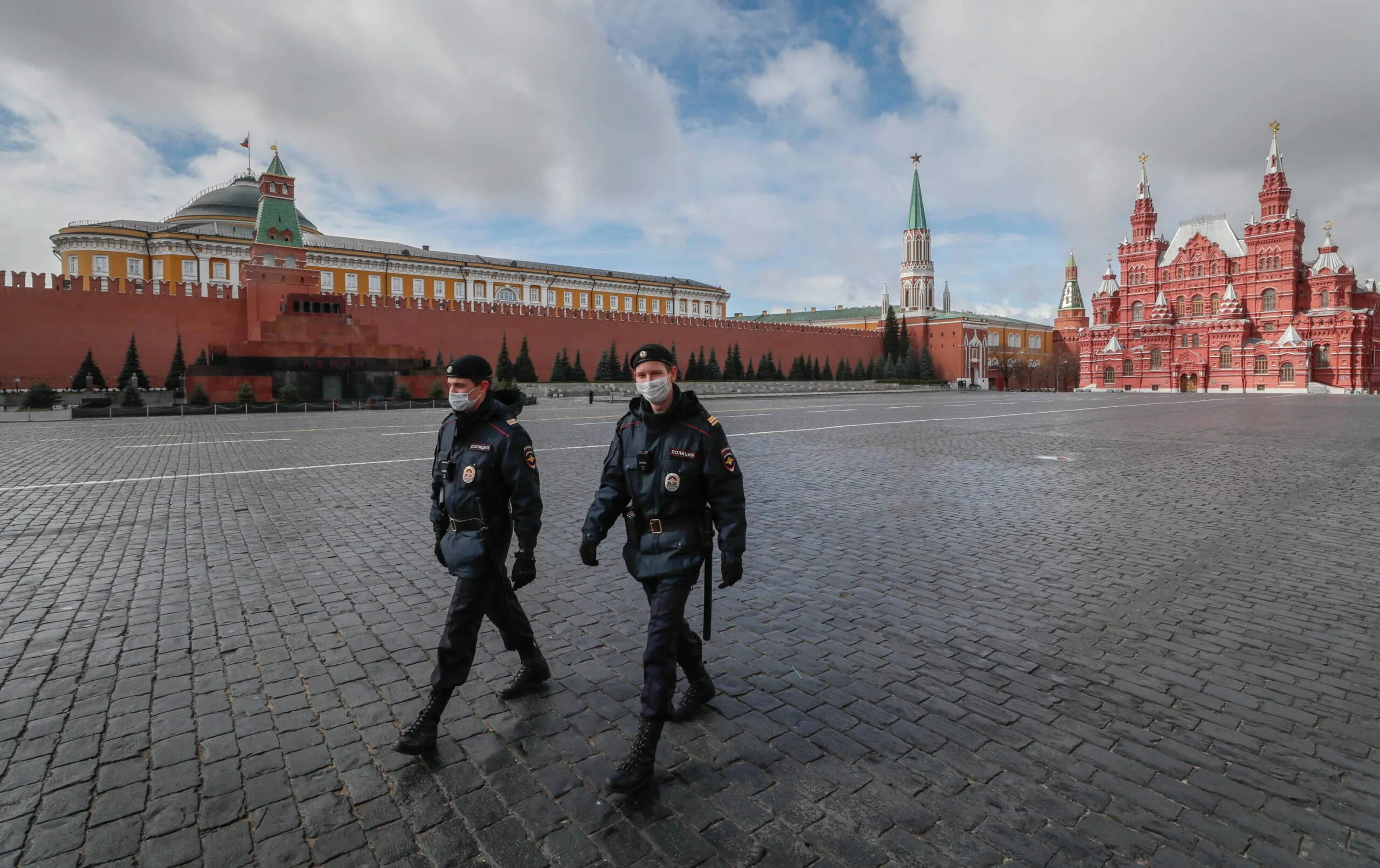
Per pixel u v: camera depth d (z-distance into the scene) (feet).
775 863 8.36
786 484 34.45
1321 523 26.03
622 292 254.06
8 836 8.73
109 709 11.93
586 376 177.47
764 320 388.57
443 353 158.10
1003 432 62.44
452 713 11.88
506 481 11.18
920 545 22.90
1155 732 11.23
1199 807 9.33
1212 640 14.96
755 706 12.09
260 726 11.41
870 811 9.31
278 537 23.80
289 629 15.56
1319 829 8.88
